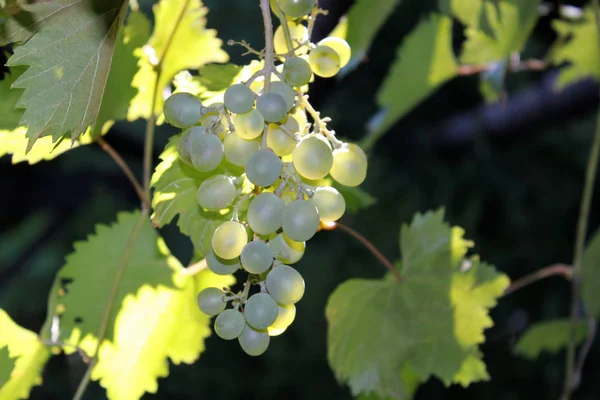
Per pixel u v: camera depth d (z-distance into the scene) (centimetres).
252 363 261
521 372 255
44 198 219
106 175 227
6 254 270
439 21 126
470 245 94
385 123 132
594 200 254
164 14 89
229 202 74
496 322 256
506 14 120
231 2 202
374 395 106
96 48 75
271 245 75
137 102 88
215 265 75
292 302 73
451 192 243
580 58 142
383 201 243
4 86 84
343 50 78
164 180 81
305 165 72
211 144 73
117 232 91
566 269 118
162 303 90
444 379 93
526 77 234
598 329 247
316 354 256
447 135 239
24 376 88
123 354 89
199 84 83
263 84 76
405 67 127
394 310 94
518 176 248
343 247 249
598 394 250
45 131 74
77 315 89
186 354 90
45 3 74
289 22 79
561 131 249
